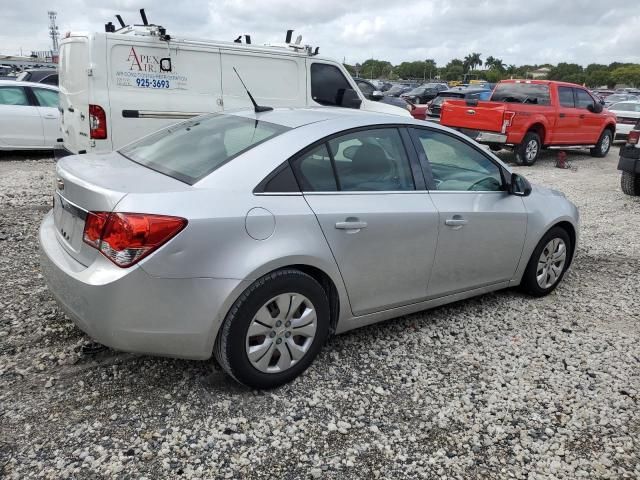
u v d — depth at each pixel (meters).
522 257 4.52
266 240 2.95
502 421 3.06
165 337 2.80
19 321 3.78
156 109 7.84
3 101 10.62
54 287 3.08
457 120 13.48
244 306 2.90
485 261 4.21
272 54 8.71
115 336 2.77
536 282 4.73
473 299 4.74
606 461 2.79
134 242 2.65
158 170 3.19
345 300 3.41
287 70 8.93
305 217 3.10
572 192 10.05
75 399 2.99
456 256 3.96
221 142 3.36
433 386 3.35
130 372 3.26
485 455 2.79
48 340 3.56
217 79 8.31
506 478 2.64
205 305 2.80
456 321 4.27
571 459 2.79
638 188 9.66
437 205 3.78
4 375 3.16
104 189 2.78
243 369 3.00
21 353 3.39
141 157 3.48
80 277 2.79
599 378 3.55
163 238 2.68
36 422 2.78
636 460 2.81
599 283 5.35
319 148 3.31
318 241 3.15
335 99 9.57
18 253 5.15
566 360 3.76
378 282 3.54
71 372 3.23
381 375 3.43
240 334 2.93
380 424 2.96
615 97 31.14
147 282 2.69
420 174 3.79
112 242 2.69
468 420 3.04
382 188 3.56
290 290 3.07
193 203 2.79
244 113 3.82
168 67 7.86
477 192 4.12
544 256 4.75
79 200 2.91
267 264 2.92
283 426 2.89
